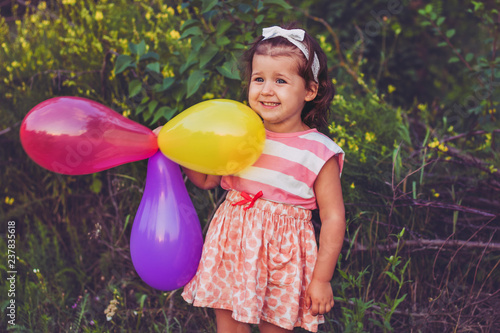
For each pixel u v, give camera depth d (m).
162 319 2.16
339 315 2.12
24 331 1.99
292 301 1.56
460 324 1.99
